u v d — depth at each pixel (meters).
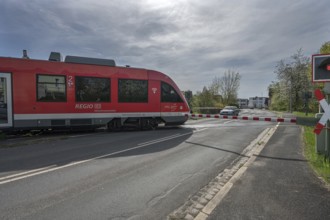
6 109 11.39
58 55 13.00
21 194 4.72
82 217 3.83
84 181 5.46
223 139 11.41
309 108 44.59
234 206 4.05
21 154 8.09
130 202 4.37
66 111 12.64
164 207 4.18
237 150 8.95
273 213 3.80
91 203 4.33
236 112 34.47
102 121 13.60
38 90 11.98
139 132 13.86
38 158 7.55
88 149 8.94
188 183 5.39
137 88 14.65
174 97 15.84
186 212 3.99
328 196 4.43
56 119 12.41
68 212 3.99
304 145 9.56
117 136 12.21
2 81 11.31
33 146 9.46
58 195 4.68
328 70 6.30
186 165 6.87
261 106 116.56
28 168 6.45
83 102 13.07
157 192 4.85
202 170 6.38
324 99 6.44
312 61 6.48
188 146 9.65
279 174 5.75
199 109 37.62
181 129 15.49
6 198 4.54
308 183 5.12
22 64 11.70
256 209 3.94
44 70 12.13
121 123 14.23
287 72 52.53
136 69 14.71
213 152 8.59
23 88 11.67
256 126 17.75
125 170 6.32
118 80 14.06
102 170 6.31
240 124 19.56
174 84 15.91
